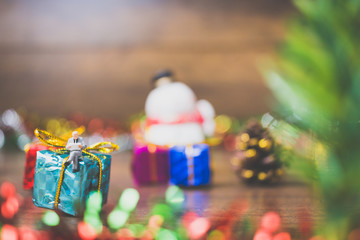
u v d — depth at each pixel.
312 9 0.37
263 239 0.36
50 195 0.38
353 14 0.37
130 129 0.67
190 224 0.37
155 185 0.46
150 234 0.36
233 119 0.73
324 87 0.36
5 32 0.76
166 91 0.46
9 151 0.61
